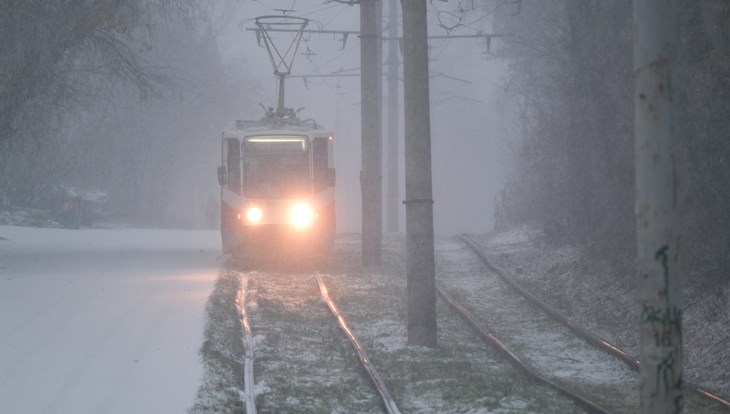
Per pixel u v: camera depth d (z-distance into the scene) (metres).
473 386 34.69
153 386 33.12
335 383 35.56
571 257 67.81
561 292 59.50
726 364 37.81
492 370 38.16
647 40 21.52
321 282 61.69
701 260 46.66
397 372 37.41
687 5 45.72
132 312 47.88
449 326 49.97
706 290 46.97
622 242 57.53
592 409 30.11
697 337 42.56
